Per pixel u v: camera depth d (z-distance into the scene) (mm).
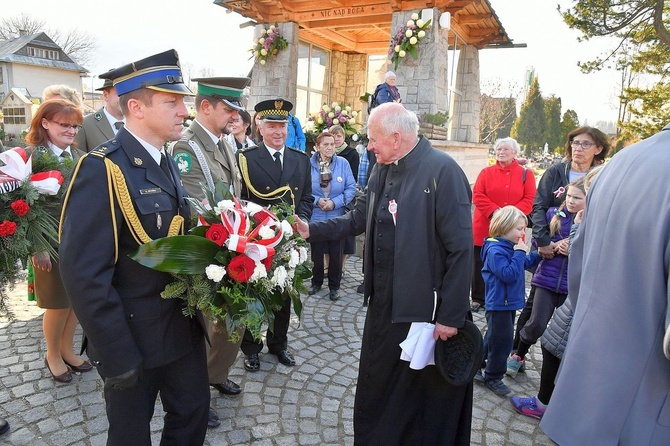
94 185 1551
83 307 1521
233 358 2803
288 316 3264
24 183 2178
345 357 3518
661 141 1356
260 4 8750
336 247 4691
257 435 2516
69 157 2758
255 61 9266
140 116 1704
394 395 2227
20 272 2332
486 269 3033
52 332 2859
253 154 3275
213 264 1692
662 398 1272
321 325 4113
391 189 2170
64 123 2957
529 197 4516
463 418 2234
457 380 2062
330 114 7055
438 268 2113
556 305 3088
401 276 2096
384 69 10531
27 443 2350
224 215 1772
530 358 3672
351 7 8359
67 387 2895
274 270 1846
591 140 3449
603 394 1350
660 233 1236
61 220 1567
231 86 2613
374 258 2250
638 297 1295
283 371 3244
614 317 1340
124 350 1575
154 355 1715
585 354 1412
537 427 2736
